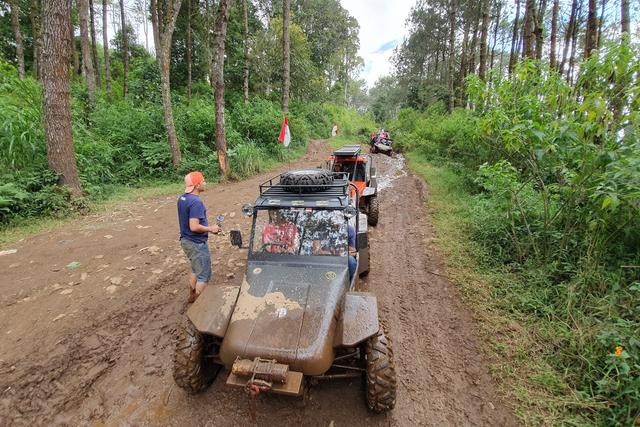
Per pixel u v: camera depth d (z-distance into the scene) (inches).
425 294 202.2
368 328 114.0
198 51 1033.5
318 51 1606.8
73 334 161.3
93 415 122.0
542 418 118.6
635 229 164.2
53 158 339.3
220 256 250.4
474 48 1066.7
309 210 148.9
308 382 118.4
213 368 137.1
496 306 183.6
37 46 813.2
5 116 349.7
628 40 172.4
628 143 162.1
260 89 1140.5
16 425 117.2
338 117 1540.4
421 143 794.2
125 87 926.4
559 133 181.5
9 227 289.3
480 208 287.3
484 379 137.9
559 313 167.0
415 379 139.1
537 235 210.5
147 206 370.9
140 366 145.0
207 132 605.9
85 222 313.9
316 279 133.3
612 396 121.7
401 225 326.3
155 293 198.7
